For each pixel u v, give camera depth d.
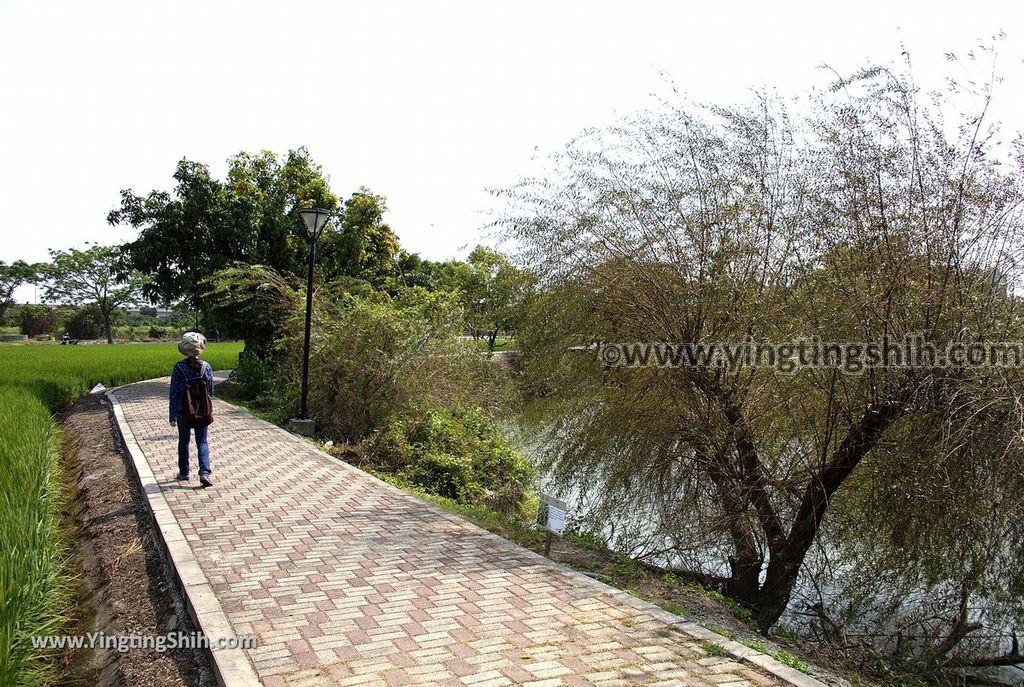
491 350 11.30
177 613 5.05
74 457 11.42
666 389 7.23
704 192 7.20
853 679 5.17
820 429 6.72
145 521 7.37
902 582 6.26
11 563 4.93
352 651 4.19
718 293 6.95
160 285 20.94
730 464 7.12
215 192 20.66
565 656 4.22
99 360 28.22
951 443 5.78
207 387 8.51
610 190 7.62
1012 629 6.07
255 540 6.36
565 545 7.44
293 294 16.44
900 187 6.24
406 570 5.71
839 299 6.38
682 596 6.14
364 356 13.66
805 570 6.95
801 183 6.82
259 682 3.78
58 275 64.19
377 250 23.41
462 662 4.09
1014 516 5.68
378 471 10.75
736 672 4.10
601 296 7.51
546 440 8.61
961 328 5.89
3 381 18.12
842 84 6.57
